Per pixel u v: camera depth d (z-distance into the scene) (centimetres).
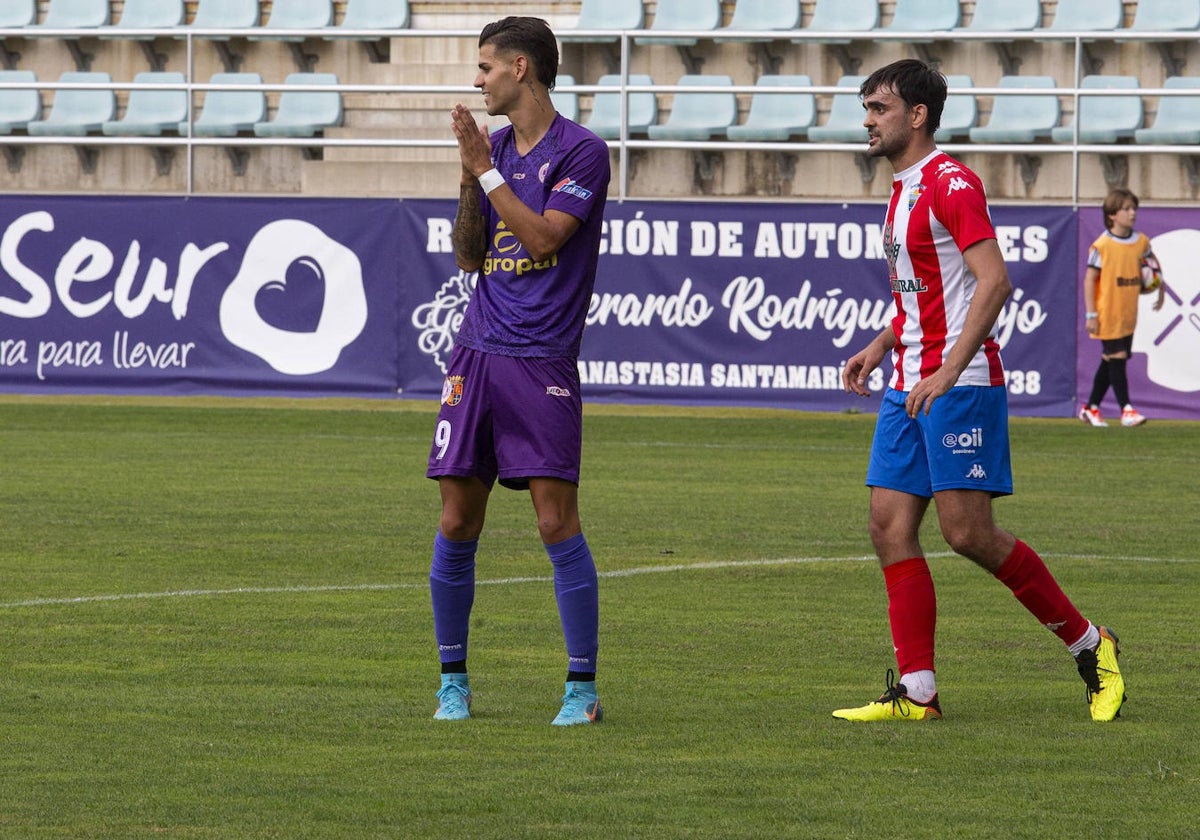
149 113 7612
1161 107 6969
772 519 3747
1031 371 5891
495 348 1886
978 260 1895
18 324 6284
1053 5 7469
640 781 1650
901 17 7419
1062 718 1961
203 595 2791
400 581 2947
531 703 2030
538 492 1902
